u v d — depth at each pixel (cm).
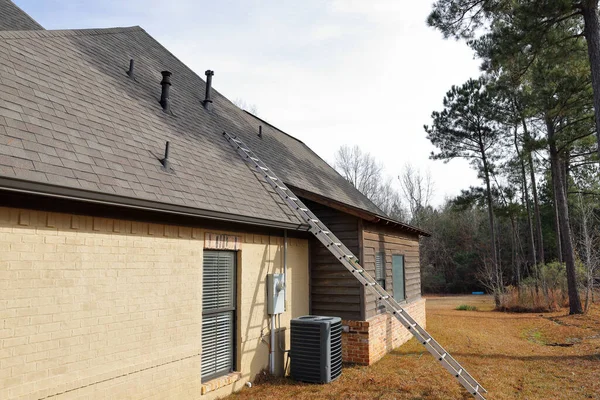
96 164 525
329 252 1026
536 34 1256
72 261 476
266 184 933
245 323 779
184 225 646
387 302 796
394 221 1099
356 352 964
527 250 3738
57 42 760
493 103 2473
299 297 982
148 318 568
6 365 402
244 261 789
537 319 1858
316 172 1518
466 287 4059
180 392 611
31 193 411
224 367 736
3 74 538
